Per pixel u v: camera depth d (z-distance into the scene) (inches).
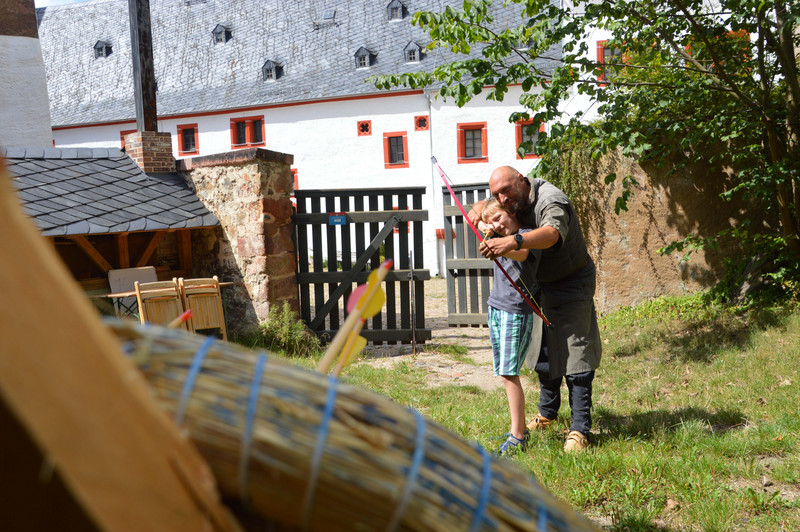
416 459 32.1
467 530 31.9
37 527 25.2
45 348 21.0
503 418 190.7
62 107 1348.4
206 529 25.8
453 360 312.2
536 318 168.9
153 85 368.2
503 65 237.6
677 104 276.8
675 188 320.8
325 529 30.0
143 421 23.4
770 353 228.4
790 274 284.5
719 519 119.6
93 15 1489.9
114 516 22.2
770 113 256.2
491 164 1024.2
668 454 151.6
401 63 1157.1
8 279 20.4
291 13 1309.1
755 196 283.4
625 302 334.0
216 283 307.1
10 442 23.6
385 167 1069.8
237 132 1186.0
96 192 327.0
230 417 29.8
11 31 450.6
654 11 250.8
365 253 351.6
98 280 316.5
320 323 357.4
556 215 152.3
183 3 1417.3
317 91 1125.7
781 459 150.6
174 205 342.0
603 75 249.0
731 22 250.7
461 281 402.3
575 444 158.9
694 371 229.9
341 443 30.3
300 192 357.1
